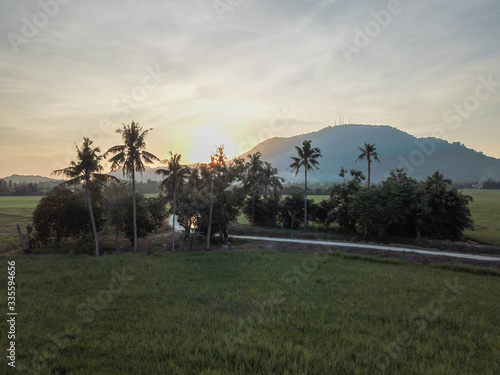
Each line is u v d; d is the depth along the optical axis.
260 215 62.34
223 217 46.78
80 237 48.25
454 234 43.06
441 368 12.75
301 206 58.56
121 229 45.66
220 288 24.47
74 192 46.34
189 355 13.86
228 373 12.43
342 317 18.56
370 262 33.88
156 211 55.72
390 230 45.97
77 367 13.04
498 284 25.17
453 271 29.56
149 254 40.84
